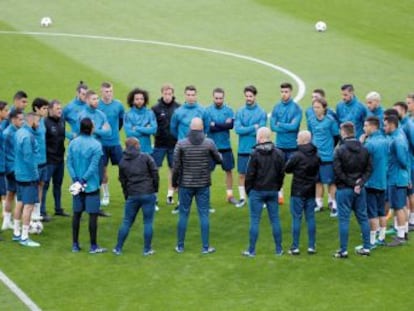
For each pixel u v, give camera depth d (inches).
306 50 1491.1
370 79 1350.9
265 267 751.1
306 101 1264.8
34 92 1302.9
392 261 762.8
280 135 909.2
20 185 796.6
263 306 679.1
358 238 821.2
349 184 756.0
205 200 784.3
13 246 802.2
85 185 774.5
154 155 928.9
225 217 883.4
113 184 991.0
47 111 867.4
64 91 1309.1
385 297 692.1
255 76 1376.7
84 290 709.9
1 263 762.8
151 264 760.3
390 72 1380.4
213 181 999.0
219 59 1456.7
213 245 807.1
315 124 879.7
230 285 717.3
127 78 1366.9
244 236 829.8
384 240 802.8
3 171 835.4
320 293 700.0
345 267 749.3
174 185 784.3
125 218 776.9
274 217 775.1
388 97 1274.6
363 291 703.1
